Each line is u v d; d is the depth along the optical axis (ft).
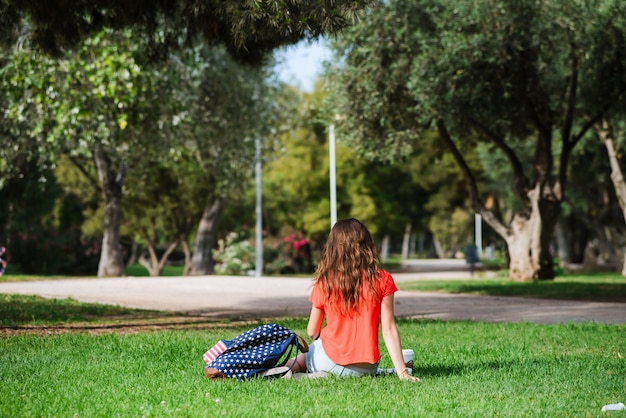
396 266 186.80
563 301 57.06
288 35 33.63
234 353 20.70
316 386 19.38
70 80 65.05
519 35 67.92
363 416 16.31
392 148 76.28
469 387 19.69
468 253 114.52
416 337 32.19
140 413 16.69
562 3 64.69
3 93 73.00
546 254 81.97
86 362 24.07
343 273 20.25
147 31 40.68
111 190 104.37
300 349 21.54
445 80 68.44
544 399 18.24
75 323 38.68
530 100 73.20
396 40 70.28
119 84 68.18
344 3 29.71
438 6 69.56
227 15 31.40
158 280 87.76
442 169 163.53
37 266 136.26
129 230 135.64
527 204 82.58
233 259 131.95
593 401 18.07
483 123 79.25
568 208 142.92
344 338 20.40
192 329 35.60
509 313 46.78
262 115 105.70
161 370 22.56
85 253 141.90
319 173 149.79
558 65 74.69
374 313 20.36
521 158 120.47
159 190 127.13
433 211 183.21
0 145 88.58
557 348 28.45
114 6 37.99
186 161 118.62
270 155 119.85
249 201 151.12
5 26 40.19
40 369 22.72
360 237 20.52
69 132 70.33
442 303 55.62
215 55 99.09
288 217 152.25
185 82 92.99
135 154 95.71
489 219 83.97
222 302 57.11
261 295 65.72
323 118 83.10
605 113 77.87
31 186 130.41
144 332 34.17
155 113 78.95
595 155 113.19
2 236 135.85
